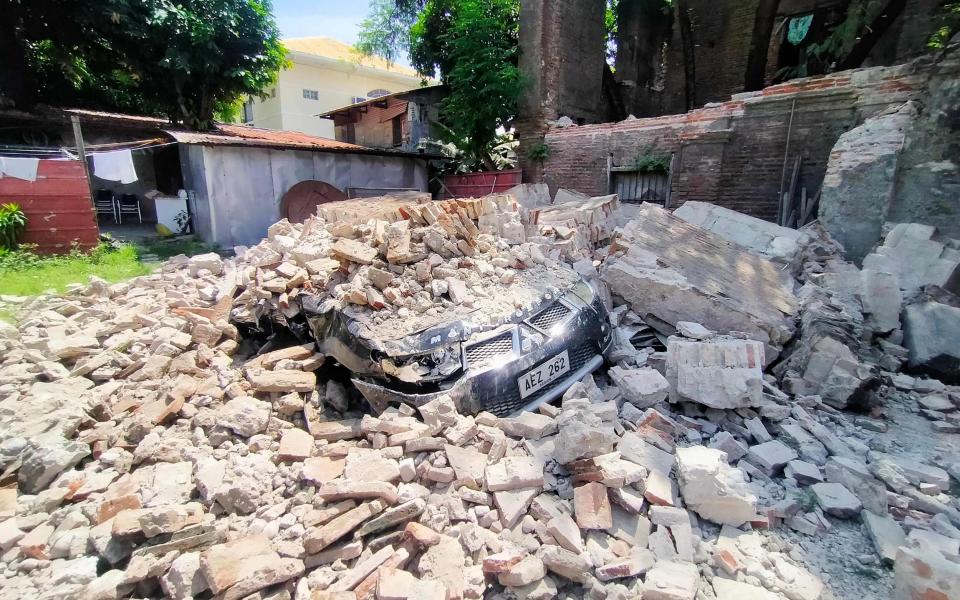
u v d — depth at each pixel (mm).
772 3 10859
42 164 8859
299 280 4301
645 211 6766
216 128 15391
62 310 5207
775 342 4578
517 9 13258
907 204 6418
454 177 15016
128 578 2107
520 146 13070
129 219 15844
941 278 5379
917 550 2209
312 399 3596
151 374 3883
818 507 2805
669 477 2832
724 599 2160
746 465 3156
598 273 5715
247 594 2064
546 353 3520
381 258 4191
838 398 3904
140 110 15805
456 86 13359
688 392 3635
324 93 26031
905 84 7086
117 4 11906
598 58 13914
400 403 3248
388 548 2309
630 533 2516
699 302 4777
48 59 13562
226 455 3068
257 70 14875
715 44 15242
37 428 3105
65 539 2396
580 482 2699
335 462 2902
